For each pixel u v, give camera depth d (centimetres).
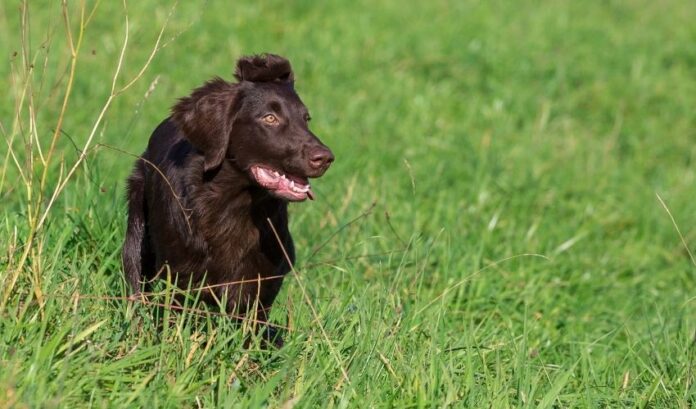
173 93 1602
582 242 1327
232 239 799
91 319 707
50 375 632
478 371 798
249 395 680
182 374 667
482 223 1262
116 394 637
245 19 2088
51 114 1389
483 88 1945
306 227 1067
